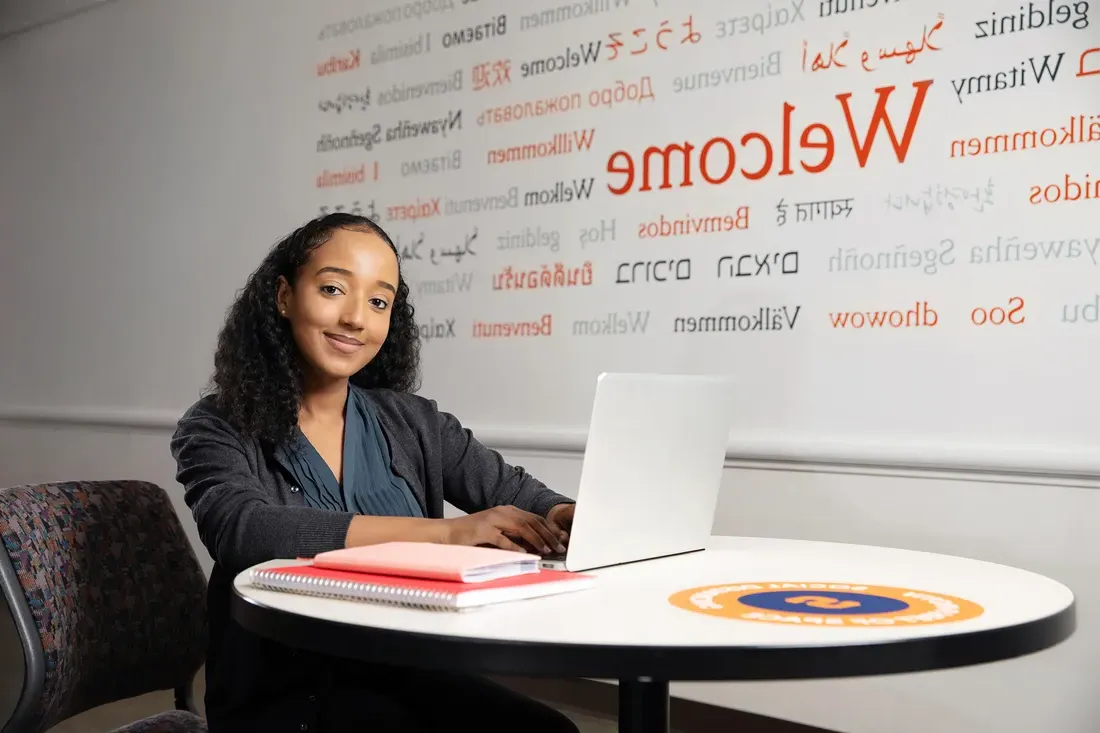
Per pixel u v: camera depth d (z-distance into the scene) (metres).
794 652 0.88
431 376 3.48
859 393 2.58
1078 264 2.28
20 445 5.01
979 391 2.41
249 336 1.62
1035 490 2.34
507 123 3.29
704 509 1.53
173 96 4.33
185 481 1.52
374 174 3.66
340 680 1.36
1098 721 2.26
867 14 2.58
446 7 3.46
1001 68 2.38
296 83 3.91
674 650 0.88
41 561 1.36
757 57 2.76
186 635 1.55
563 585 1.16
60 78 4.80
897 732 2.55
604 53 3.07
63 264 4.80
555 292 3.17
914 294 2.50
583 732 2.90
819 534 2.66
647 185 2.97
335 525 1.35
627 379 1.29
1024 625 0.98
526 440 3.18
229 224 4.13
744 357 2.78
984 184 2.41
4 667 3.34
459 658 0.91
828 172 2.64
